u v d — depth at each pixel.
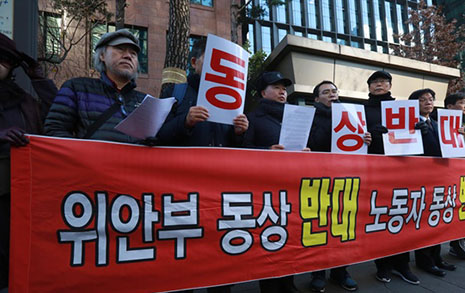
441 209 2.80
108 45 1.81
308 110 2.25
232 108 1.75
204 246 1.75
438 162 2.81
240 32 11.97
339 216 2.24
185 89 2.04
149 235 1.63
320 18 27.22
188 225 1.72
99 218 1.54
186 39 4.47
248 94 7.75
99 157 1.57
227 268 1.80
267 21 24.64
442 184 2.81
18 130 1.44
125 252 1.58
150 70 11.09
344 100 8.33
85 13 8.01
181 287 1.67
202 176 1.79
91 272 1.50
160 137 1.82
